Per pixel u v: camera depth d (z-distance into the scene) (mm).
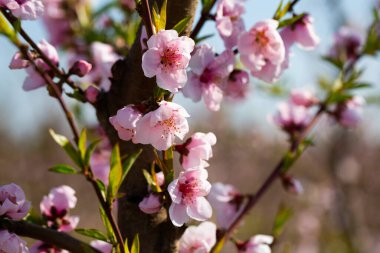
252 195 717
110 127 594
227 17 610
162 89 545
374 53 871
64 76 597
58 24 1028
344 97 804
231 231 671
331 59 834
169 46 542
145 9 539
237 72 645
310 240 2326
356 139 1957
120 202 595
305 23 683
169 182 552
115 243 549
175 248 588
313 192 2371
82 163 560
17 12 574
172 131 543
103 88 662
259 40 620
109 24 985
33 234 579
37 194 2820
